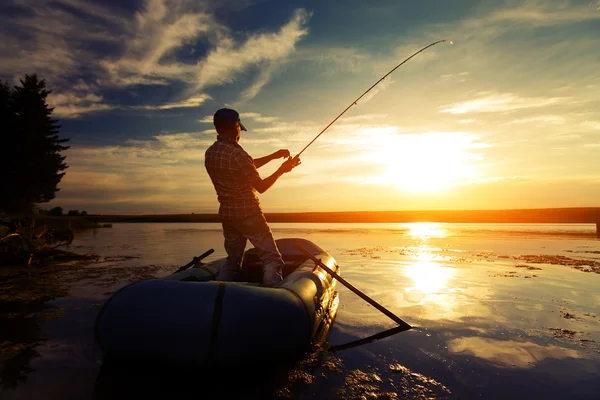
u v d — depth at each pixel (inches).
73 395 88.3
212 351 91.7
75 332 134.6
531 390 93.0
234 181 128.7
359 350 120.8
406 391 92.7
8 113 905.5
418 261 335.3
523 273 266.5
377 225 1385.3
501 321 151.3
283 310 103.5
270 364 100.2
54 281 232.5
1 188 855.1
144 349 94.2
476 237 646.5
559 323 148.3
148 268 285.6
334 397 89.3
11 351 116.3
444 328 142.9
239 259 142.6
